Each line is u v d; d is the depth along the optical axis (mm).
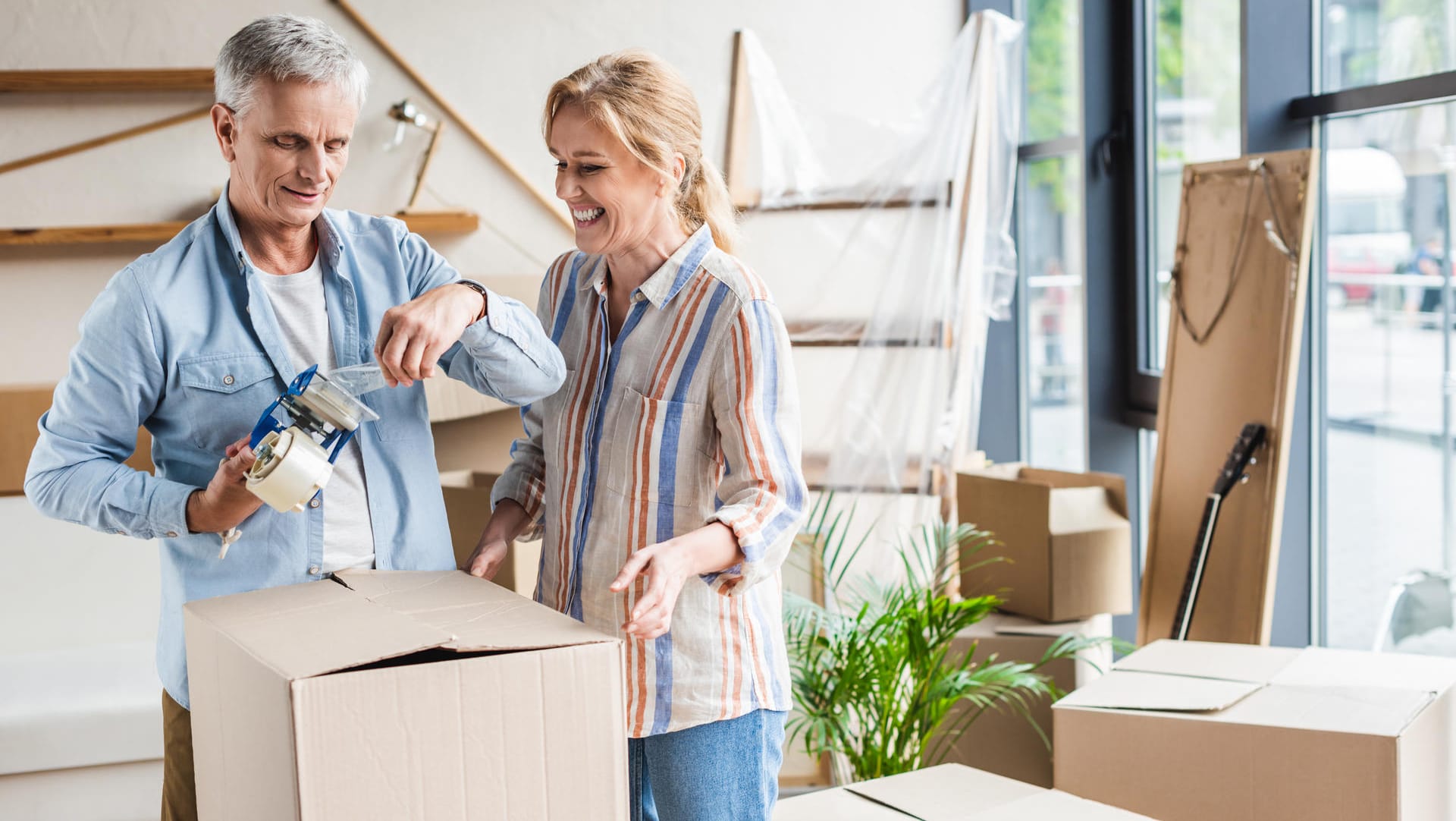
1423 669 1869
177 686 1396
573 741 1030
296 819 929
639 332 1439
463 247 3756
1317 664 1933
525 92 3752
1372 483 2484
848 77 3949
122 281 1326
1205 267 2629
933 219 3602
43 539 2973
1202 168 2648
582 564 1458
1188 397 2666
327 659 963
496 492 1627
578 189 1371
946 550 2877
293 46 1244
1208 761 1744
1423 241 2287
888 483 3611
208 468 1385
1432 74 2230
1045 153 3781
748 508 1277
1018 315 4086
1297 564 2672
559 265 1599
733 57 3857
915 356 3609
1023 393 4102
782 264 3750
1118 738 1820
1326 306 2609
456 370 1463
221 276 1379
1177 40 3088
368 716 948
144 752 2525
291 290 1419
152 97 3514
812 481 3660
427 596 1197
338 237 1434
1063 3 3650
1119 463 3396
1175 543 2688
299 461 1179
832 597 3070
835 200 3648
